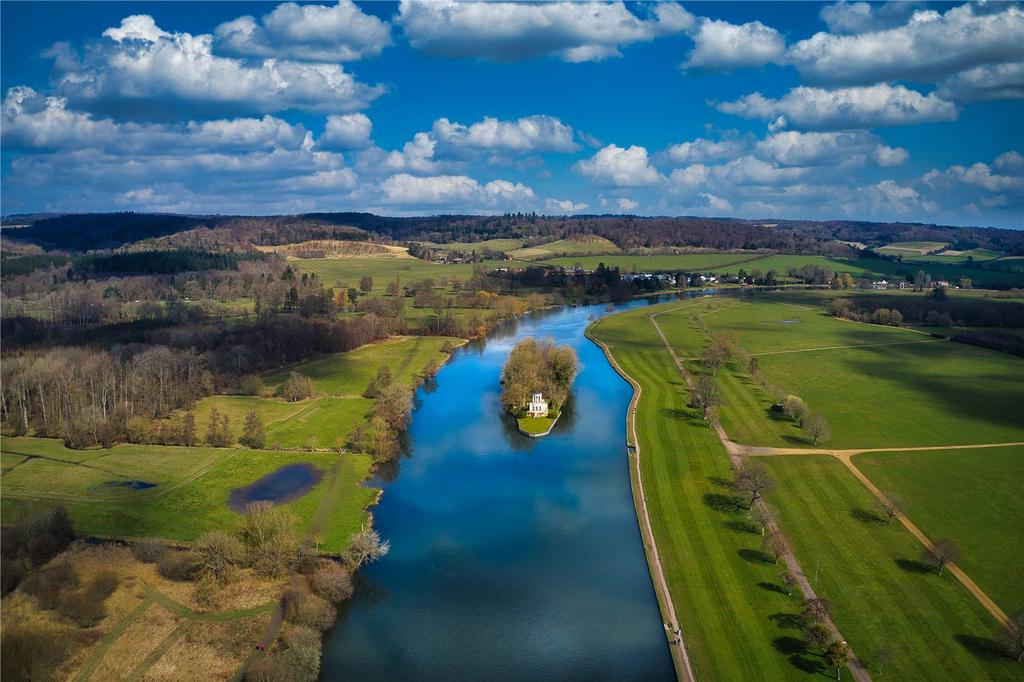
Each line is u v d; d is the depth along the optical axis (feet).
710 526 413.39
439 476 513.04
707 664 293.84
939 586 338.54
